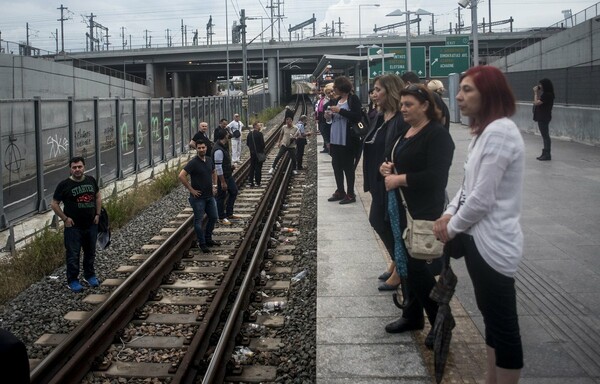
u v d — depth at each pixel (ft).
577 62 104.99
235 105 147.95
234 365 18.22
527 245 24.90
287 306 23.86
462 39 158.30
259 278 26.84
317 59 274.16
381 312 18.60
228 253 33.12
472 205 10.31
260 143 57.57
